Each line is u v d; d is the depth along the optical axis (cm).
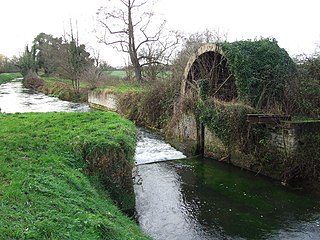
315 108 1212
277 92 1303
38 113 1362
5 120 1145
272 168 1130
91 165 785
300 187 1030
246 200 945
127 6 3120
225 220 820
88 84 3484
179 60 2134
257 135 1187
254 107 1289
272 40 1435
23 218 448
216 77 1639
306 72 1338
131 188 816
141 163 1300
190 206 899
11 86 5388
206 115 1390
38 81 4862
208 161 1350
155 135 1825
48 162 710
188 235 743
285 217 836
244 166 1239
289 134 1064
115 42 3222
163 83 2062
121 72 4588
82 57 3697
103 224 491
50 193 543
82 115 1255
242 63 1338
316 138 1038
